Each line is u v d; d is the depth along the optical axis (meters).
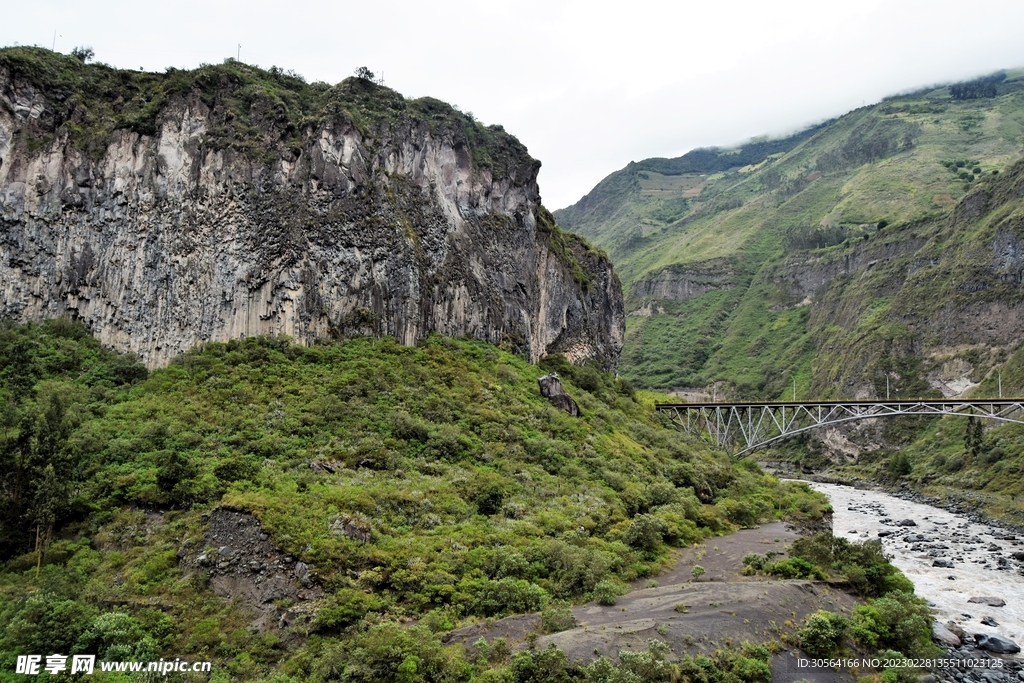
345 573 39.78
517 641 36.34
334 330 70.00
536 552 45.94
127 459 51.62
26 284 69.19
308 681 32.66
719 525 65.88
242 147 72.38
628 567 49.62
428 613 38.09
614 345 130.50
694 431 118.44
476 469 57.88
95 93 76.56
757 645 38.66
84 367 64.62
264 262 68.94
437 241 81.50
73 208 70.88
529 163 101.12
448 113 90.06
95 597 38.94
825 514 85.00
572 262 116.00
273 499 44.47
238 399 59.47
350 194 74.94
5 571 42.69
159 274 68.69
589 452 69.50
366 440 56.34
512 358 85.31
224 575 40.25
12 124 72.06
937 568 64.75
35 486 45.75
